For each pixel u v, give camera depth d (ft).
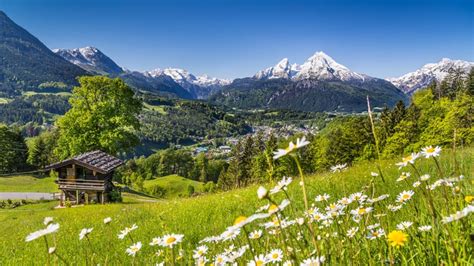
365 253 7.16
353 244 7.15
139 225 34.53
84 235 8.85
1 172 296.71
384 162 35.50
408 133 119.96
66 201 123.54
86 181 122.62
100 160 128.26
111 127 145.69
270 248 7.88
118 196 129.29
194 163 449.06
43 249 29.45
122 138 143.23
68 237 34.96
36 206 145.59
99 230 36.70
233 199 37.93
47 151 307.99
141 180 306.14
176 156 444.14
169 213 39.14
